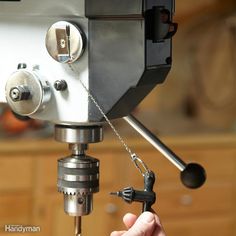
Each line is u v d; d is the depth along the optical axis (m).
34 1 1.01
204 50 3.75
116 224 3.17
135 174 3.17
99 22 0.98
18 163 3.04
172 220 3.28
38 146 3.03
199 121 3.71
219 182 3.35
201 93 3.78
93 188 1.03
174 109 3.79
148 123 3.56
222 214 3.37
